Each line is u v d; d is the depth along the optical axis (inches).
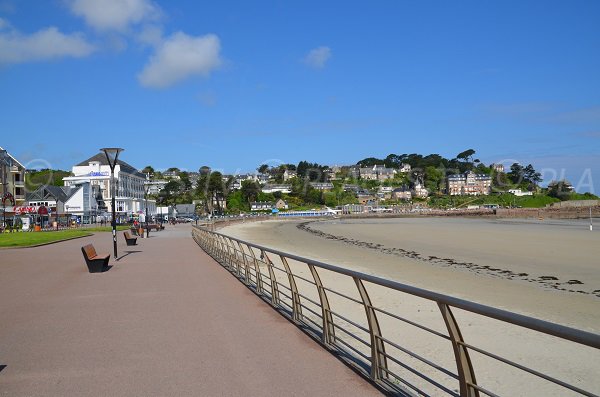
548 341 354.3
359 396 201.2
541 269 884.0
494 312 135.2
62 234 1694.1
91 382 220.7
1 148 2886.3
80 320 349.4
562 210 5349.4
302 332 311.3
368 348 301.9
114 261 794.8
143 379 223.8
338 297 514.6
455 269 878.4
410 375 269.7
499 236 1884.8
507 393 249.9
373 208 7539.4
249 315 364.5
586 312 502.6
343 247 1432.1
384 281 199.5
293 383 216.8
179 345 281.3
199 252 983.6
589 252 1226.6
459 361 164.1
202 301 424.5
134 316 362.3
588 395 114.0
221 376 227.0
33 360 254.7
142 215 3107.8
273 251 381.7
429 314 439.2
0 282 547.2
